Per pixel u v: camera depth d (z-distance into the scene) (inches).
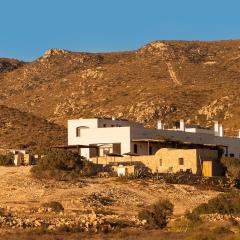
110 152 6373.0
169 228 3257.9
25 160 5644.7
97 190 4579.2
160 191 4731.8
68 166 5073.8
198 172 5580.7
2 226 3134.8
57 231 3026.6
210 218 3459.6
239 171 5428.2
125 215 3777.1
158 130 6619.1
